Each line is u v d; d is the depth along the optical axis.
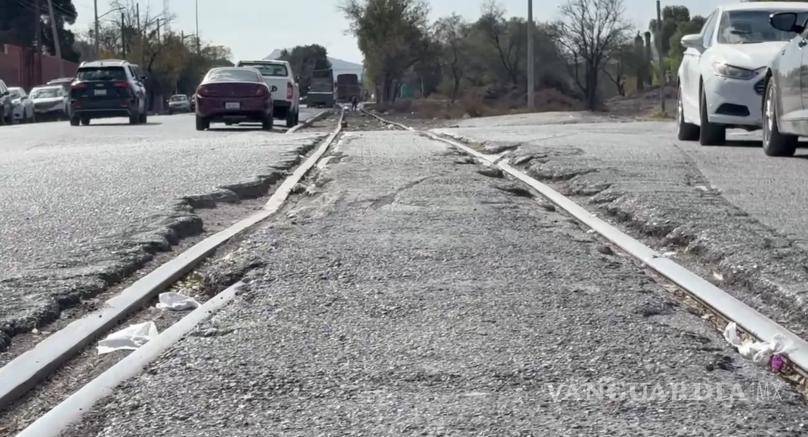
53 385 4.05
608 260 6.03
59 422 3.48
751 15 15.26
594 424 3.36
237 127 29.84
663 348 4.17
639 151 13.26
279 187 10.46
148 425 3.43
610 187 9.25
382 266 5.81
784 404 3.53
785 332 4.45
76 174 11.29
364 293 5.18
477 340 4.32
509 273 5.62
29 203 8.74
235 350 4.23
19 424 3.61
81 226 7.36
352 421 3.43
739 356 4.13
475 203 8.41
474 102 54.66
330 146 16.83
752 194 8.81
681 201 8.16
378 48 89.19
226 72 27.91
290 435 3.32
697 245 6.40
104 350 4.47
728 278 5.64
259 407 3.58
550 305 4.89
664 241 6.86
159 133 24.08
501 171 11.32
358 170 11.27
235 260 6.05
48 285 5.38
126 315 5.08
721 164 11.47
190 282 5.92
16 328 4.65
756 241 6.32
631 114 46.09
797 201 8.35
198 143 17.08
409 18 89.81
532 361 4.02
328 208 8.21
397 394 3.68
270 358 4.12
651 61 86.06
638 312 4.77
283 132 24.94
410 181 10.00
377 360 4.07
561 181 10.52
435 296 5.09
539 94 69.19
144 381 3.87
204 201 8.99
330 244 6.50
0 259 6.16
